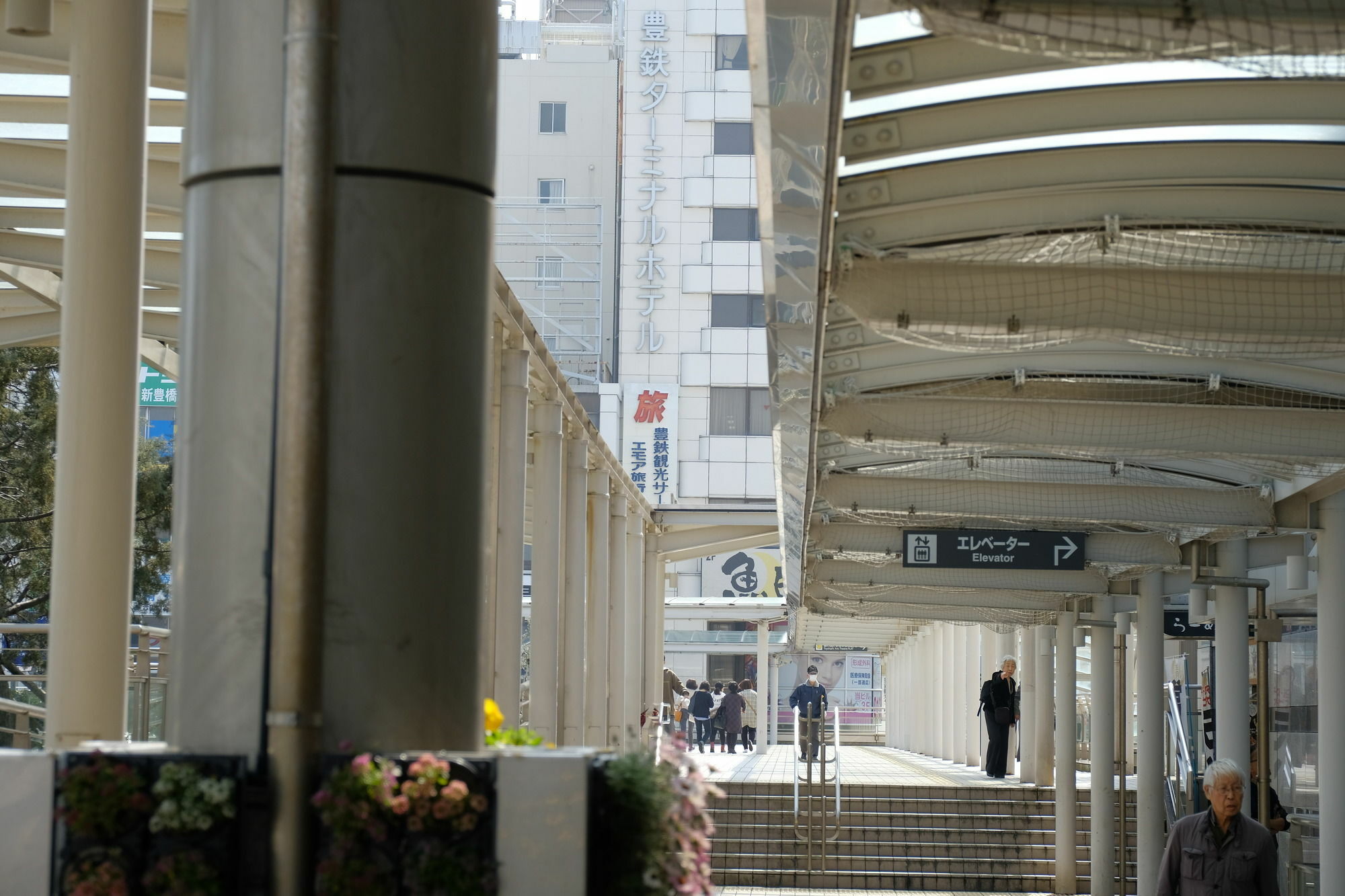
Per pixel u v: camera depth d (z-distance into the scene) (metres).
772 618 43.69
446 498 5.28
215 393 5.21
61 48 11.41
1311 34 5.20
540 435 16.88
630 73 60.56
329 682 5.11
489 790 4.86
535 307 62.41
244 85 5.27
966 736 35.22
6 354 23.69
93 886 4.77
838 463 13.93
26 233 15.41
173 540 5.32
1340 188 7.83
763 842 24.78
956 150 7.62
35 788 4.91
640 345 60.16
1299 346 8.76
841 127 6.47
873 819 25.53
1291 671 18.58
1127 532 16.30
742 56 60.59
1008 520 15.91
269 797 4.95
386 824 4.82
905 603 22.62
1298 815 18.03
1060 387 11.10
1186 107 7.16
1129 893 23.75
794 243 7.46
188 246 5.35
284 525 5.06
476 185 5.45
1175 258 8.17
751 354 60.12
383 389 5.19
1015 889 23.98
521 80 64.69
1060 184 7.88
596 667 21.28
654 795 4.98
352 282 5.20
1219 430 11.43
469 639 5.35
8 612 24.14
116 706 8.62
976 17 5.27
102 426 8.66
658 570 31.50
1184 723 23.17
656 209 60.44
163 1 12.00
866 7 6.34
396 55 5.29
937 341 8.69
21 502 24.14
